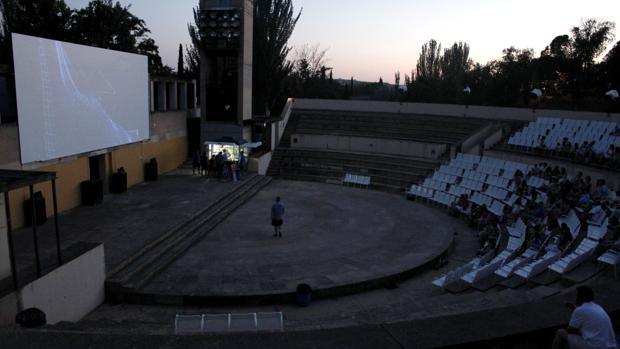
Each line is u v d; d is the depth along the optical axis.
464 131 33.41
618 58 38.22
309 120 37.53
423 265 14.52
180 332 7.95
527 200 19.61
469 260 15.98
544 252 13.88
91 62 18.89
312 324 8.59
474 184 24.17
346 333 4.14
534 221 17.16
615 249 11.90
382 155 32.19
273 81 40.12
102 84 19.80
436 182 25.75
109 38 32.88
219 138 29.45
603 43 44.50
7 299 8.28
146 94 24.05
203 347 3.80
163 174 26.97
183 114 29.55
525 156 26.92
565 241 14.13
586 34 45.16
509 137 31.41
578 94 42.72
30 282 8.86
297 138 34.62
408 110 38.41
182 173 27.41
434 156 31.08
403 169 29.72
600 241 12.54
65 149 17.50
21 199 15.49
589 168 22.23
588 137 26.44
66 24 31.91
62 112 17.17
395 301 12.10
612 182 20.20
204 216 18.39
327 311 11.39
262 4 37.59
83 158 19.23
